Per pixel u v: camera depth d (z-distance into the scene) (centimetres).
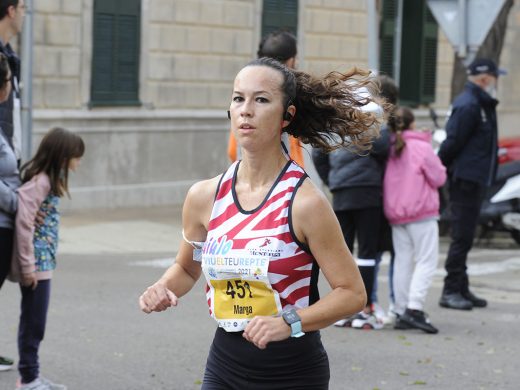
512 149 2345
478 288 1822
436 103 3869
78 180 2727
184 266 652
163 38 2906
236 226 605
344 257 602
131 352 1264
